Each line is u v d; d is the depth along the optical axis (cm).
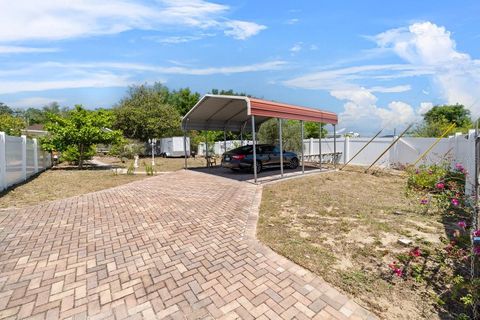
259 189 862
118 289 299
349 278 317
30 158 1170
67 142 1458
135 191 837
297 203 677
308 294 287
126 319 251
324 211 600
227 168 1344
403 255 362
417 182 781
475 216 342
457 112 2517
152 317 253
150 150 2950
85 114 1516
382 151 1446
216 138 2998
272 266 348
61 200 710
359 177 1111
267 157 1303
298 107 1077
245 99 886
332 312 258
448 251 340
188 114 1312
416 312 257
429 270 332
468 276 311
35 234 459
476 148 356
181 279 318
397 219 536
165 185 945
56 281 314
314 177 1100
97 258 371
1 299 279
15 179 954
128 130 2822
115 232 470
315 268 340
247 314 256
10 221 527
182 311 261
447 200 576
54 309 265
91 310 263
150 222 524
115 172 1333
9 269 339
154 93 3394
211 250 396
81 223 517
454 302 271
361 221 526
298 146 1828
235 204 670
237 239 438
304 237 446
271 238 441
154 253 387
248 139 2519
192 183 988
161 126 2872
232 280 315
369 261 360
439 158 1038
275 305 269
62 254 383
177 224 512
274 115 955
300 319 249
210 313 258
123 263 358
